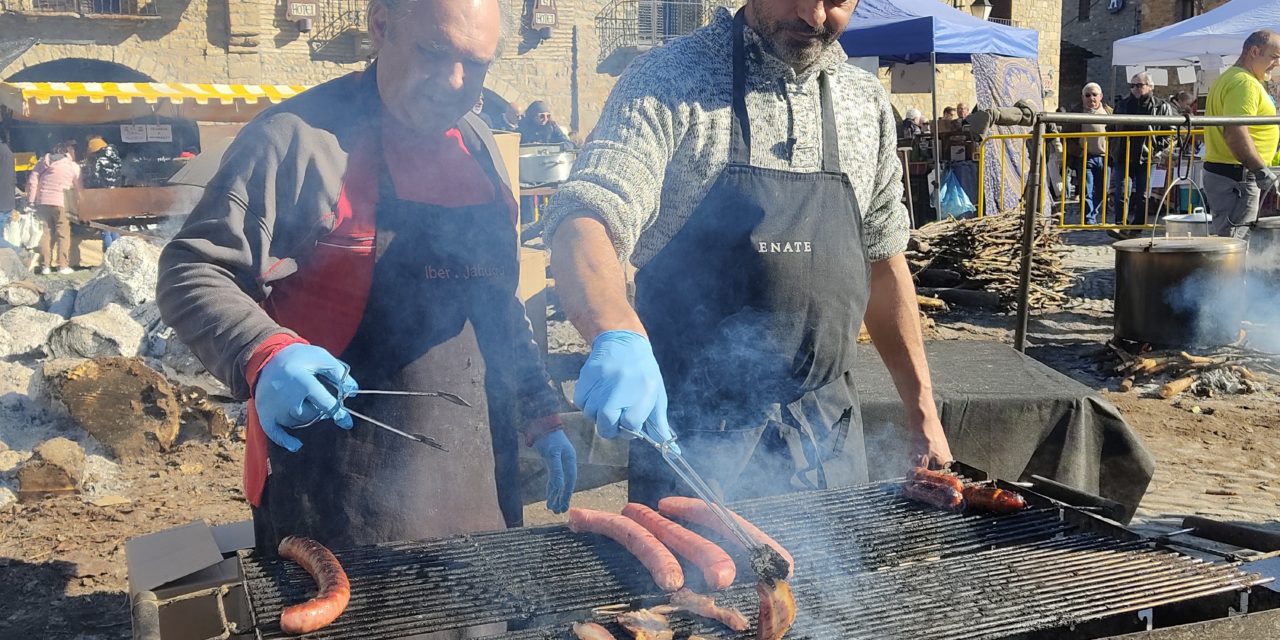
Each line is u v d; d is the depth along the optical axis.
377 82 2.29
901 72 17.06
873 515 2.49
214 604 2.56
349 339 2.30
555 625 1.94
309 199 2.19
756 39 2.49
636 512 2.33
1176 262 7.17
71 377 5.61
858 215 2.68
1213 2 26.92
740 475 2.74
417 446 2.36
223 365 2.02
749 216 2.50
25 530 4.84
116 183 14.09
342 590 1.92
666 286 2.64
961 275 10.14
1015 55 13.38
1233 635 1.92
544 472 4.07
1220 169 8.70
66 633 3.89
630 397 1.99
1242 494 5.28
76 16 19.36
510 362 2.54
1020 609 1.97
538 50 21.30
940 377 4.10
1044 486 2.71
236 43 20.53
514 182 6.57
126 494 5.30
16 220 13.23
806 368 2.65
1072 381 4.05
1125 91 32.19
